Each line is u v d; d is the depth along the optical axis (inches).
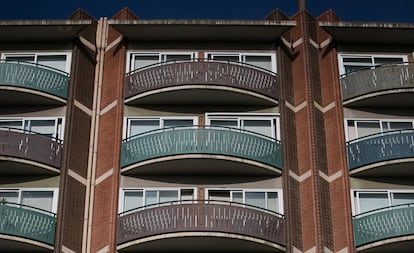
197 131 1224.2
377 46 1376.7
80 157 1248.8
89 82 1331.2
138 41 1362.0
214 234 1128.8
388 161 1222.3
